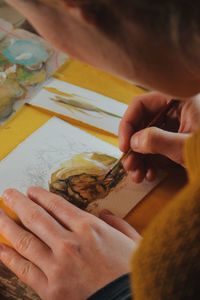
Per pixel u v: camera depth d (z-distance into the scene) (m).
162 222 0.42
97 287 0.68
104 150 0.84
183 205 0.42
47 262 0.71
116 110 0.92
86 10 0.38
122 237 0.73
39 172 0.80
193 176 0.47
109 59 0.44
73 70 0.98
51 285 0.69
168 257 0.41
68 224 0.74
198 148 0.48
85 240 0.71
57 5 0.40
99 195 0.78
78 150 0.84
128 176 0.80
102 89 0.95
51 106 0.91
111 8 0.38
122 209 0.77
